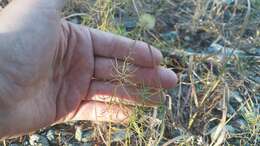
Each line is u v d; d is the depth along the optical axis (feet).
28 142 1.53
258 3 1.90
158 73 1.49
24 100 1.36
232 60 1.73
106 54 1.50
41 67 1.36
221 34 1.85
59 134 1.55
